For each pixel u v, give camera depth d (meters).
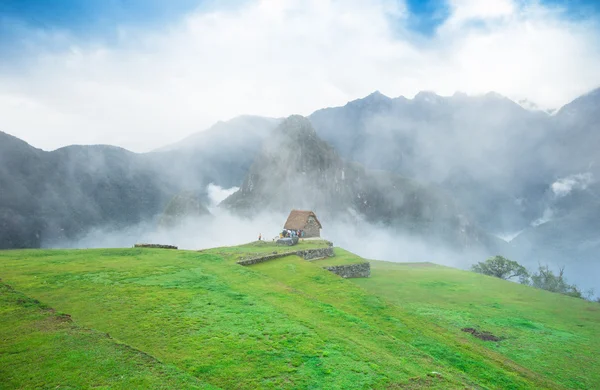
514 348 28.58
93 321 18.83
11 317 17.75
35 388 12.27
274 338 18.48
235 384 14.12
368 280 50.88
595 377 24.27
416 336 24.23
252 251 48.25
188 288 25.56
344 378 15.36
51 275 26.45
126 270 29.23
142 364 14.07
